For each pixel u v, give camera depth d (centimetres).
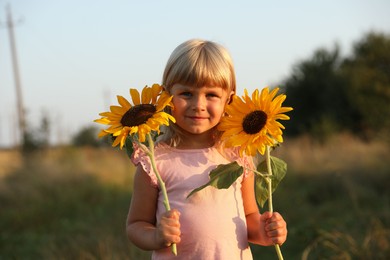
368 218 599
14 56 2852
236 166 214
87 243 541
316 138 1434
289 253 525
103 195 963
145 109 212
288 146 1327
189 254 217
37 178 1029
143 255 468
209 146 236
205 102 224
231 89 233
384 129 1317
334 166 994
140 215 228
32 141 1773
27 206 882
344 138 1410
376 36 2036
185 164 228
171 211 209
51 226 768
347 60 2394
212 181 212
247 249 225
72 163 1232
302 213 724
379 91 1819
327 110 2244
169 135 234
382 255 458
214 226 218
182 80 222
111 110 214
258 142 208
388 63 1948
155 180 225
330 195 878
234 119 215
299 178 1006
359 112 2111
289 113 2444
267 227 224
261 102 213
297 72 2478
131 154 228
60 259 501
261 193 225
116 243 508
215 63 223
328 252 470
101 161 1306
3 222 796
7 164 1197
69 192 954
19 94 2830
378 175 915
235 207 226
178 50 228
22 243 666
